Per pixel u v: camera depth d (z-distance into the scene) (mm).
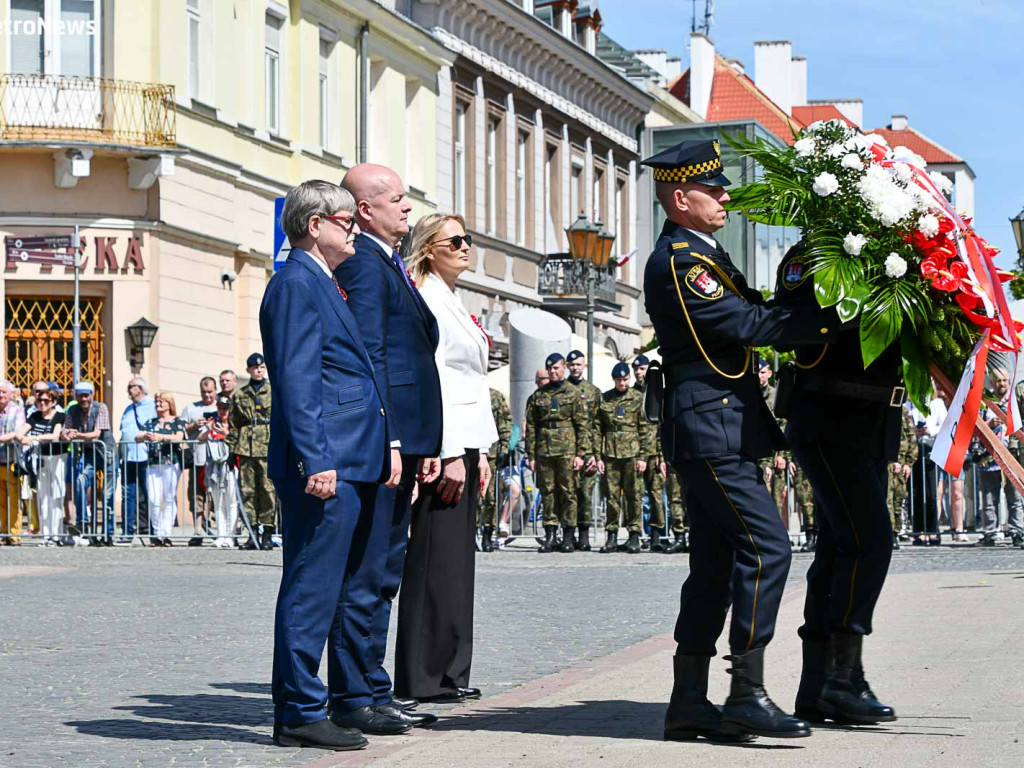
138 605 12758
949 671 8273
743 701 6465
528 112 44688
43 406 21281
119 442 20828
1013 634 9734
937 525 20578
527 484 22438
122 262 27078
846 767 5883
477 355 8203
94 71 27094
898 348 6805
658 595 13695
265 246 31250
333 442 6746
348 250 6914
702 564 6676
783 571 6504
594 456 20375
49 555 18828
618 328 51406
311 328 6703
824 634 6992
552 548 20641
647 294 6641
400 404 7465
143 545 20750
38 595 13594
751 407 6566
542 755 6293
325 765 6227
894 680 8023
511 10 42250
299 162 32562
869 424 6855
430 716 7270
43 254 26516
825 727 6859
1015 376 6918
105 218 27016
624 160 52844
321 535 6707
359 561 7082
